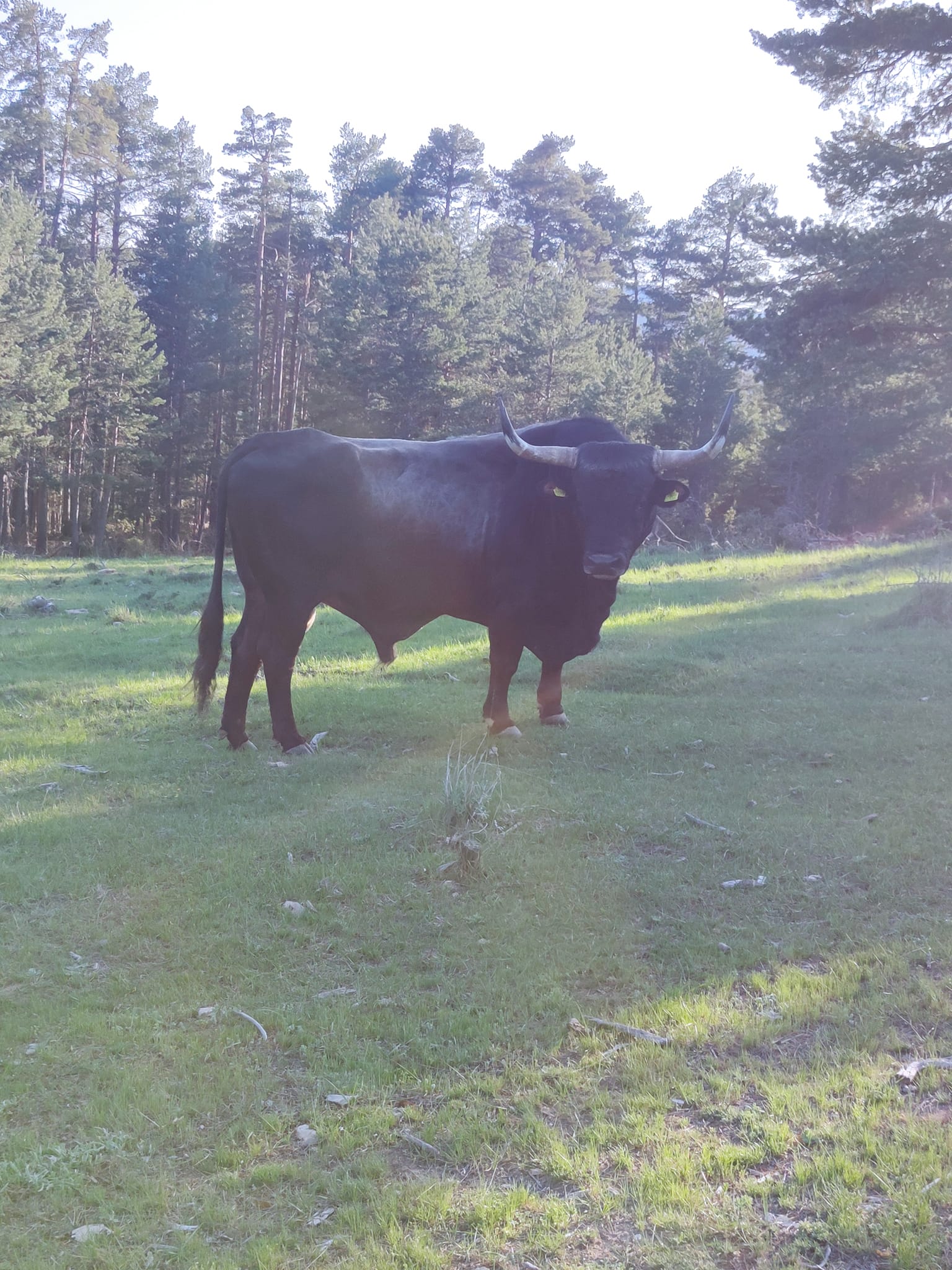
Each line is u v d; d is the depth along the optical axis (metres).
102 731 9.39
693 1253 3.05
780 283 27.05
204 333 54.09
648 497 8.23
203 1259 3.08
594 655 11.70
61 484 45.62
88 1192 3.39
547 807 6.81
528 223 72.50
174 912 5.41
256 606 8.66
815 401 27.09
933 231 22.64
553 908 5.38
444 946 4.97
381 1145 3.61
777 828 6.38
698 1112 3.71
